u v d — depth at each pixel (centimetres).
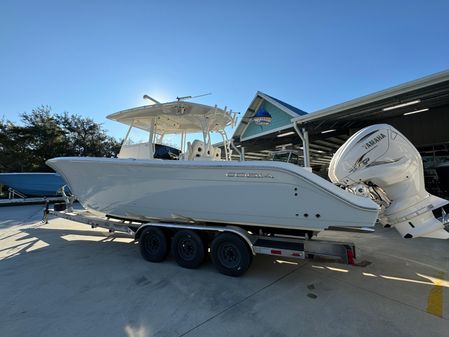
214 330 217
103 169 426
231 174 338
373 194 361
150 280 325
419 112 847
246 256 332
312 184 304
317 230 339
